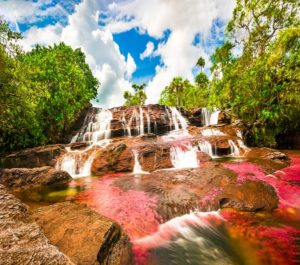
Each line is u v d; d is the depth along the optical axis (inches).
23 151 586.6
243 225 241.9
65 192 382.3
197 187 331.6
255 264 182.7
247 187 311.7
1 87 579.5
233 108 856.3
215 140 655.8
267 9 820.0
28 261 121.6
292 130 839.1
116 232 187.6
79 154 573.3
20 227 154.1
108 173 513.0
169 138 724.7
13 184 419.8
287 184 360.2
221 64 925.2
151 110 1043.3
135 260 189.0
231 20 903.1
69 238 167.6
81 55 1194.0
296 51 669.9
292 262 181.9
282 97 718.5
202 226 245.9
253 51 877.8
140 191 340.2
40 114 761.6
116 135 903.1
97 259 150.6
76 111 949.8
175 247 210.2
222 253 199.8
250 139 801.6
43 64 772.0
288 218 255.9
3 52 553.0
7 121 658.8
